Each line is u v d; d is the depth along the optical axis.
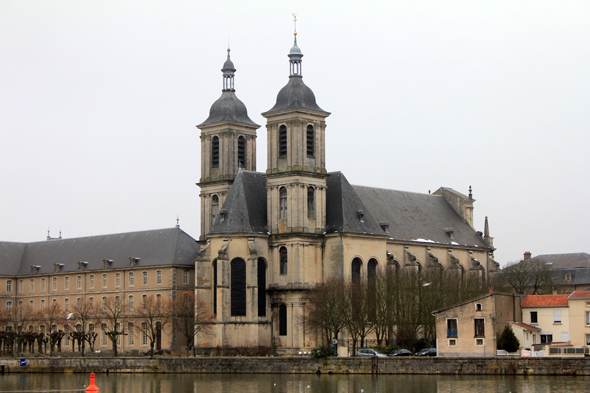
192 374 149.50
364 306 166.50
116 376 149.38
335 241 181.75
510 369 131.38
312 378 137.88
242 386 128.25
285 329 179.88
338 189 186.75
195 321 178.00
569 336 144.25
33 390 128.88
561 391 112.38
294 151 182.12
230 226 180.75
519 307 148.00
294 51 187.62
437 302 169.25
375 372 140.38
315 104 186.50
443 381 126.75
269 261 182.62
